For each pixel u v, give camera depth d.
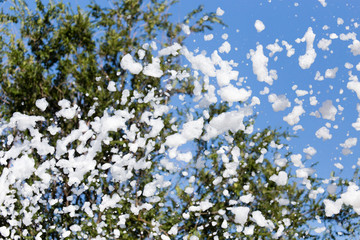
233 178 4.47
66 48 5.03
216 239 4.29
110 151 4.62
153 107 4.75
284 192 4.54
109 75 5.01
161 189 4.38
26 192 4.12
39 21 5.18
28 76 4.67
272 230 4.35
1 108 4.78
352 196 3.03
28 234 4.26
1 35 5.10
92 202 4.65
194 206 4.17
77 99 4.88
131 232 4.34
